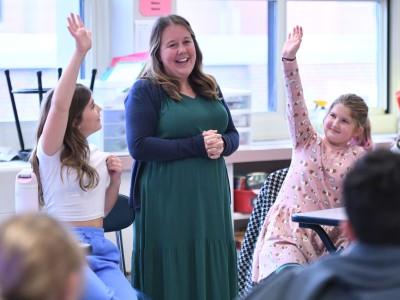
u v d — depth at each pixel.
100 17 6.39
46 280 1.61
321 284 1.83
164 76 4.48
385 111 7.76
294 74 4.68
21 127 6.16
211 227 4.50
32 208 3.97
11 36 6.14
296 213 4.63
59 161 4.03
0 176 4.87
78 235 3.96
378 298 1.78
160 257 4.48
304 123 4.72
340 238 4.52
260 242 4.72
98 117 4.17
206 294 4.52
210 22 6.97
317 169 4.66
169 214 4.42
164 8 6.27
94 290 3.52
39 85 5.65
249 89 7.20
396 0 7.62
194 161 4.43
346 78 7.58
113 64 6.15
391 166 1.95
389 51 7.70
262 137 7.22
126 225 4.59
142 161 4.50
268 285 1.96
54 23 6.28
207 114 4.53
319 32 7.41
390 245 1.90
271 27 7.21
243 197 6.57
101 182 4.15
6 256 1.62
